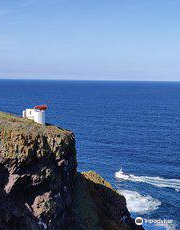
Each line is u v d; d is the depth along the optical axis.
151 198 81.44
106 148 127.88
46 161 38.94
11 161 36.28
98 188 54.75
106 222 47.69
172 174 100.00
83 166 104.44
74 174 45.38
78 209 44.66
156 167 106.25
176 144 137.50
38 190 37.91
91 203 47.75
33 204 37.22
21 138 37.81
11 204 35.06
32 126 41.31
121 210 54.41
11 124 39.78
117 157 116.12
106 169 102.69
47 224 37.41
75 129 163.00
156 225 68.81
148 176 97.56
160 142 140.62
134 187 88.56
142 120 198.12
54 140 40.47
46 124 48.28
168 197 82.69
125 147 130.50
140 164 108.94
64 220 40.94
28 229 35.03
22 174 36.62
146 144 136.38
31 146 37.91
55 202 38.62
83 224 43.41
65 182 41.88
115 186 88.62
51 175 38.69
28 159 36.97
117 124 181.75
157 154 121.56
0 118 44.00
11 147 36.91
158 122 191.75
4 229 33.31
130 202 78.56
